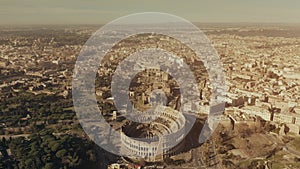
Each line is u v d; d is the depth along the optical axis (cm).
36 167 17838
